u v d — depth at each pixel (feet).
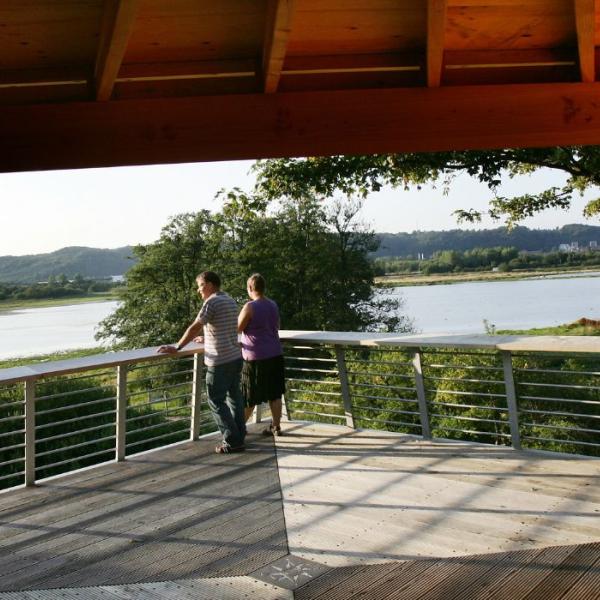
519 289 106.32
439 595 10.65
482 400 28.89
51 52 11.39
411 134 11.90
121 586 11.46
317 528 13.62
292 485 16.33
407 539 12.86
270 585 11.27
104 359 18.34
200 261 91.09
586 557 11.72
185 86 12.00
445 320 90.84
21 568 12.35
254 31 11.50
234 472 17.52
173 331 89.71
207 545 13.06
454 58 12.24
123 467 18.40
